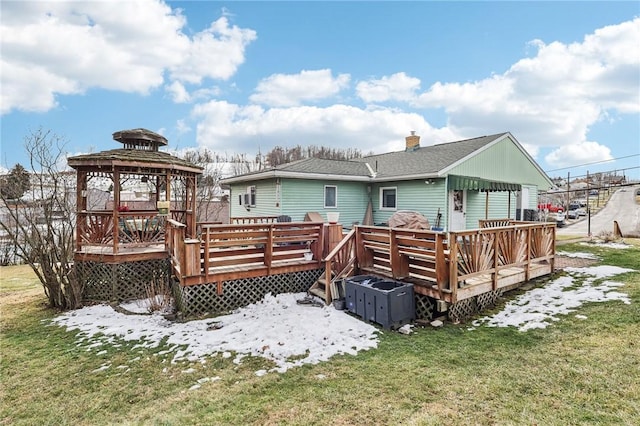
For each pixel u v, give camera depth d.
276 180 13.23
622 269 7.16
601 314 4.82
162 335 5.04
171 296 6.67
